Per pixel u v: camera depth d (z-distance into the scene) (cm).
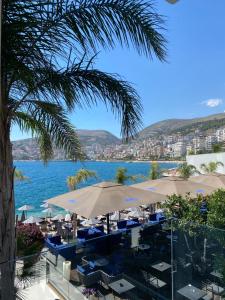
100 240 615
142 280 540
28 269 450
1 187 310
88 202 728
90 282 554
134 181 2064
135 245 617
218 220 635
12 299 329
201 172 2614
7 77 340
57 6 321
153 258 575
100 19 339
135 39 353
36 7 310
